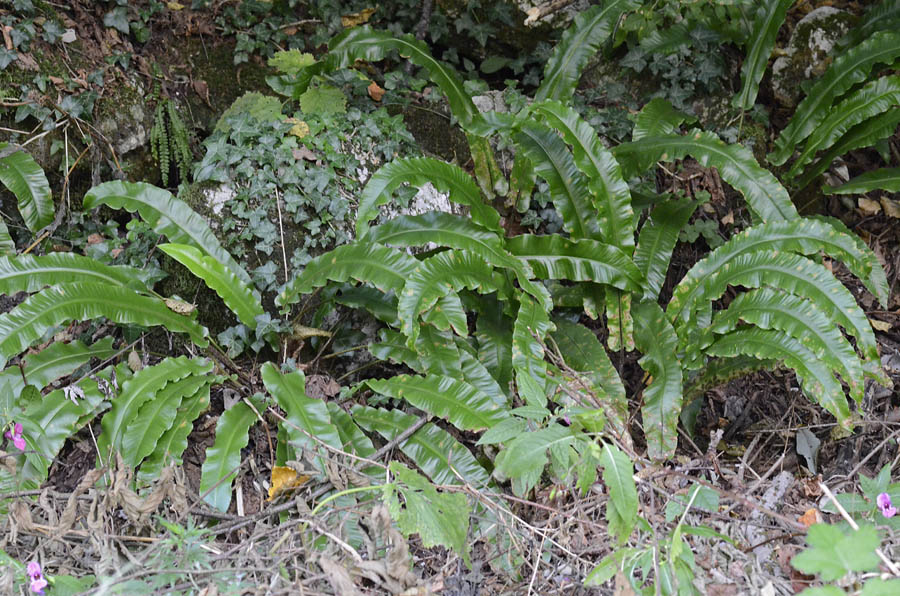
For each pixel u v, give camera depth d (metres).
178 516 2.41
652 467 2.49
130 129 3.72
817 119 3.87
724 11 4.23
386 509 2.01
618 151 3.48
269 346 3.27
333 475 2.47
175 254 2.88
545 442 2.09
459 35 4.47
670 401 3.09
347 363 3.38
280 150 3.41
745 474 3.16
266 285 3.27
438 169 3.13
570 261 3.23
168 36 3.96
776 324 3.05
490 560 2.36
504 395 3.07
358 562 2.00
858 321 2.97
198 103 3.96
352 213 3.47
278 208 3.35
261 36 4.11
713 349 3.21
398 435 2.87
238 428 2.77
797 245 3.15
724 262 3.25
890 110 3.71
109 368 2.96
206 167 3.37
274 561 2.11
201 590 1.88
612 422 2.87
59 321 2.71
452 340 3.06
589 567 2.26
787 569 2.17
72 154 3.53
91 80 3.60
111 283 2.96
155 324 2.91
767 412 3.60
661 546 2.04
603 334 3.75
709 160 3.34
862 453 3.31
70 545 2.28
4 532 2.34
